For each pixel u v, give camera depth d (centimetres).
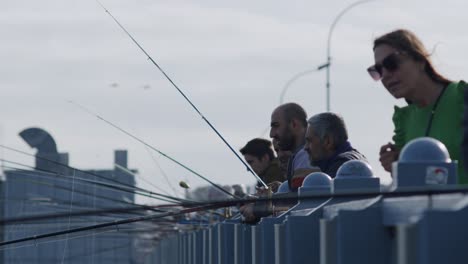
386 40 1068
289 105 1761
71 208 2573
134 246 4544
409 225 779
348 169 999
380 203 875
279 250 1091
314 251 1041
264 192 1523
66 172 3781
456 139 1031
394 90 1071
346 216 876
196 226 2284
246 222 1438
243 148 2106
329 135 1400
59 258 3869
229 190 2236
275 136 1773
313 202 1128
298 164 1577
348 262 872
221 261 1641
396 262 857
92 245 3956
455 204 773
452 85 1052
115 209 819
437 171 856
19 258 3809
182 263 2592
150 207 1047
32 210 3081
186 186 1889
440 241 754
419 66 1059
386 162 1061
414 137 1070
